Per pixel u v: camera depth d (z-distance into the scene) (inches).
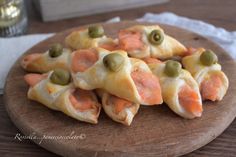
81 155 15.9
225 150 16.8
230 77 19.4
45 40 22.0
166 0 28.2
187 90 17.5
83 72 17.2
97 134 16.4
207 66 18.6
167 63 17.7
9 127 18.0
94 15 27.0
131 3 27.3
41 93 17.5
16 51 22.0
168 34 22.5
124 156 15.8
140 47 19.0
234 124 17.9
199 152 16.7
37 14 27.1
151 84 16.9
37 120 17.1
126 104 16.8
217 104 17.9
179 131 16.6
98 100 17.9
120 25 23.2
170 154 16.0
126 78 16.4
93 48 18.0
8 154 16.8
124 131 16.6
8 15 23.8
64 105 16.9
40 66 19.3
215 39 23.6
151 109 17.6
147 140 16.2
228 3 27.9
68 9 26.1
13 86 18.9
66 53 19.2
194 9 27.3
